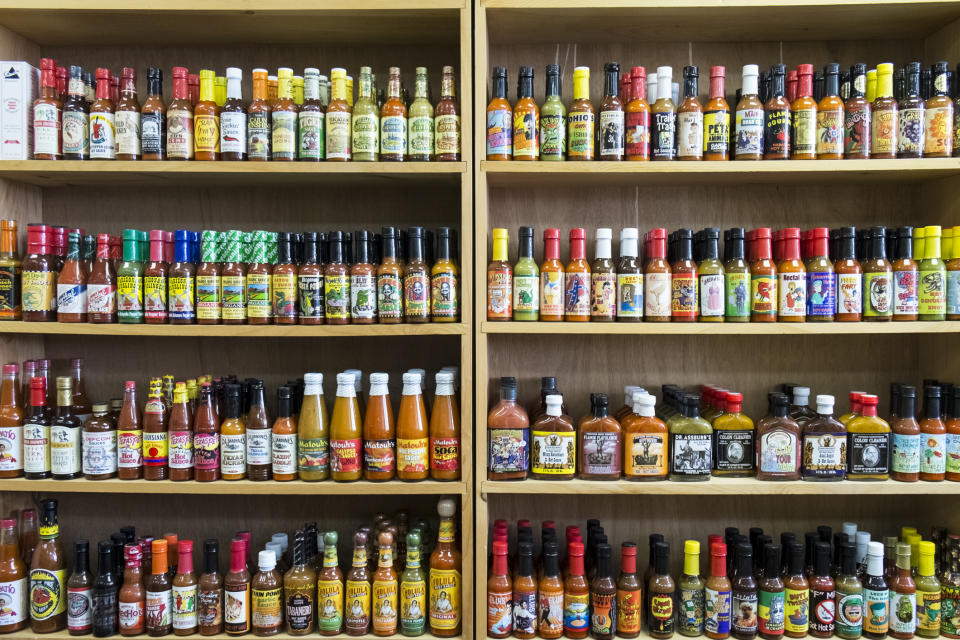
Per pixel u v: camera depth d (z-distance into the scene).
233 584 1.42
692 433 1.44
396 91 1.46
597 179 1.56
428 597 1.47
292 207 1.70
